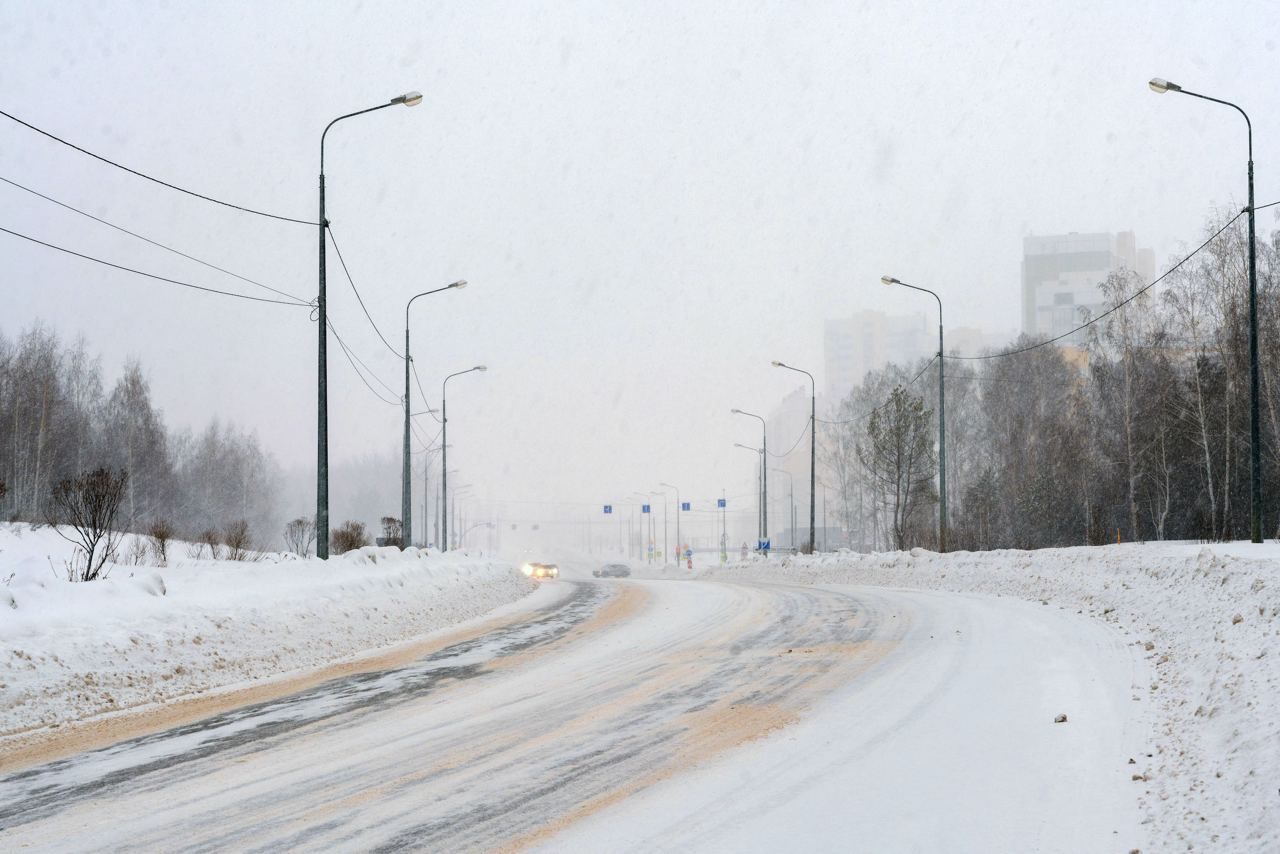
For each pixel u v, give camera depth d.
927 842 5.18
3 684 8.93
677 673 11.19
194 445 88.00
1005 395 61.00
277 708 9.45
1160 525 43.41
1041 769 6.52
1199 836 4.83
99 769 7.04
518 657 12.98
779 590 25.86
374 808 6.00
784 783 6.43
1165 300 43.66
